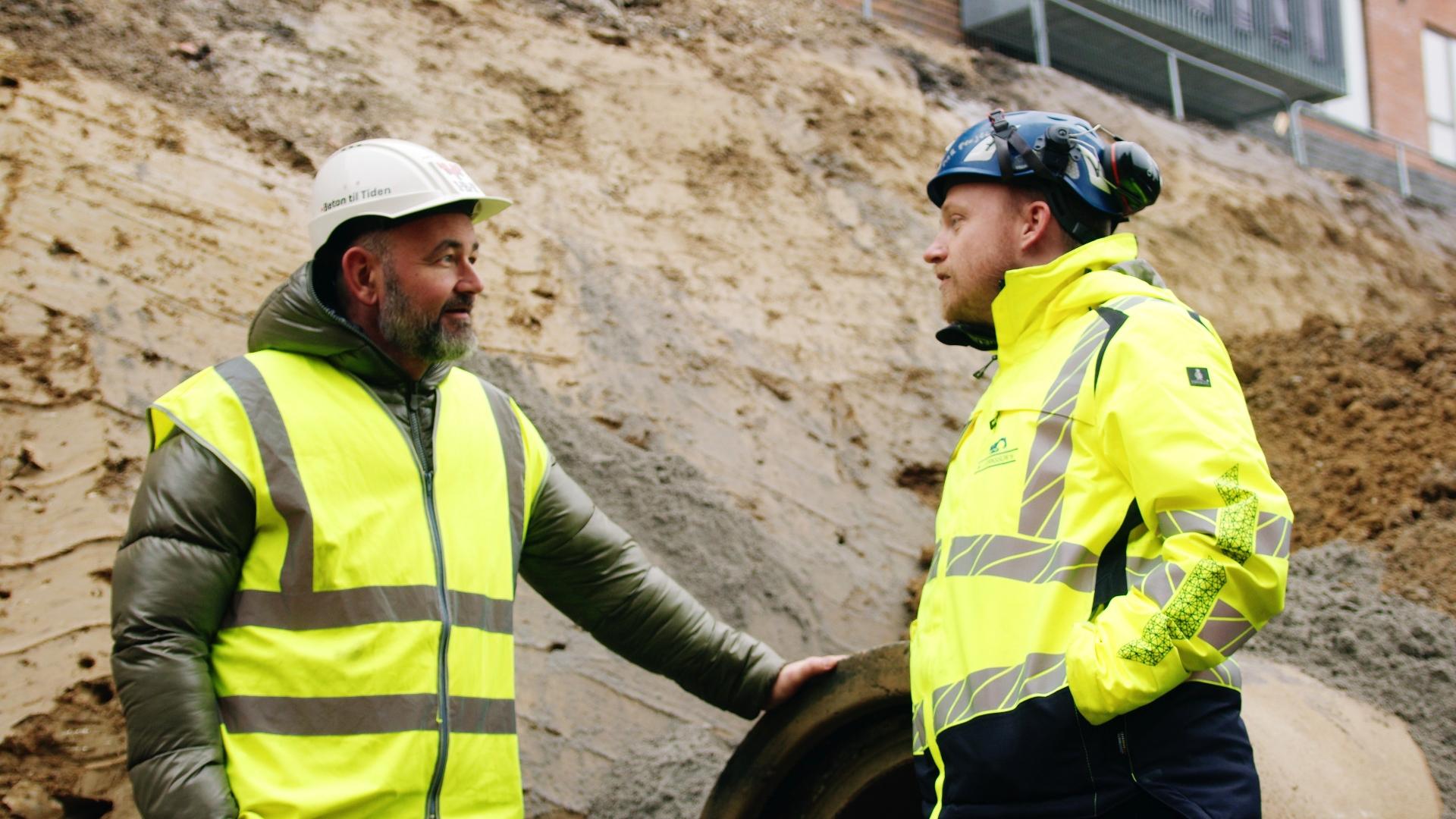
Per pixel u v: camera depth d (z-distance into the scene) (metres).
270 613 2.16
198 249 4.42
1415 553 4.84
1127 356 1.95
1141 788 1.83
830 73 7.24
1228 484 1.81
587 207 5.52
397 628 2.23
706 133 6.25
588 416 4.78
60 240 4.17
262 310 2.39
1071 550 1.94
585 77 6.11
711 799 2.80
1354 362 6.54
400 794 2.15
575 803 3.79
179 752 2.04
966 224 2.28
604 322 5.11
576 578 2.74
